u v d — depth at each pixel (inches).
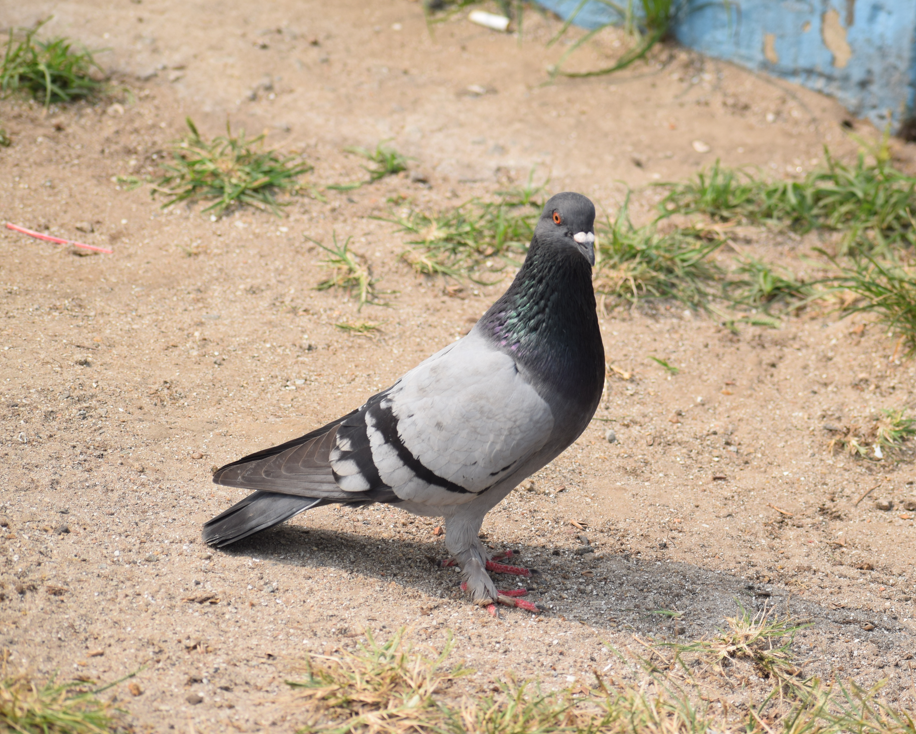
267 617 78.5
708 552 83.2
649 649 79.0
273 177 98.7
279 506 80.0
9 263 91.8
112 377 86.9
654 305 95.1
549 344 78.8
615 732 75.8
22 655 75.9
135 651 76.7
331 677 76.2
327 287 93.7
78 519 80.5
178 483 83.0
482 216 97.8
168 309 91.1
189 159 99.4
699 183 101.5
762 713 77.3
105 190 97.1
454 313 93.4
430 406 78.9
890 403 89.9
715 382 91.1
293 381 88.6
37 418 84.2
